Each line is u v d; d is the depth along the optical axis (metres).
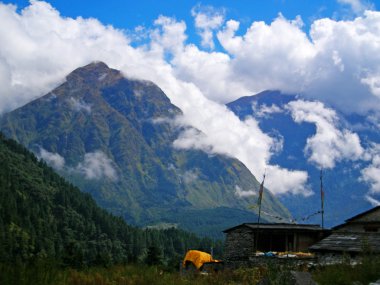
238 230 51.62
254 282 24.42
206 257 45.78
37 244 134.62
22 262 18.62
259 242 51.47
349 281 21.50
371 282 21.11
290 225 52.50
